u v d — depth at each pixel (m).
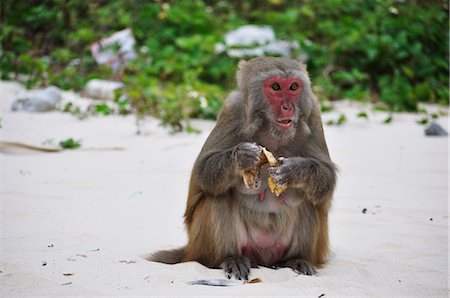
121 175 12.83
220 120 8.16
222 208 7.86
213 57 23.61
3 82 23.23
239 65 8.41
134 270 7.51
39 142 16.00
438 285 7.39
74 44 26.73
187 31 25.50
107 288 6.88
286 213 8.04
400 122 20.30
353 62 25.00
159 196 11.37
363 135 18.00
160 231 9.41
